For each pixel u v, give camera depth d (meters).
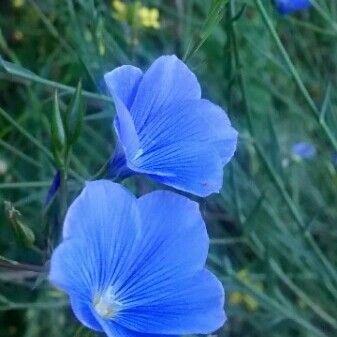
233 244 0.17
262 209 0.16
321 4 0.18
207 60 0.17
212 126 0.08
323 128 0.13
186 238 0.08
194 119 0.08
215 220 0.17
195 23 0.17
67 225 0.07
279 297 0.15
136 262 0.07
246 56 0.17
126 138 0.08
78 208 0.07
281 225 0.16
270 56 0.15
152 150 0.08
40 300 0.15
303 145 0.18
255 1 0.12
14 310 0.17
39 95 0.17
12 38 0.18
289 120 0.19
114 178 0.08
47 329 0.16
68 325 0.16
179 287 0.07
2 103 0.18
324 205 0.18
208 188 0.08
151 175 0.08
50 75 0.17
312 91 0.18
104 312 0.07
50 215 0.08
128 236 0.07
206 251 0.08
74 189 0.12
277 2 0.15
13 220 0.08
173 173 0.08
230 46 0.13
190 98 0.08
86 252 0.07
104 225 0.07
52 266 0.06
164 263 0.07
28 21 0.18
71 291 0.07
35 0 0.18
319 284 0.17
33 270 0.08
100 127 0.17
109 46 0.15
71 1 0.14
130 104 0.08
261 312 0.17
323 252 0.18
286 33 0.19
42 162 0.15
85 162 0.17
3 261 0.08
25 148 0.17
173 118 0.08
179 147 0.08
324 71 0.19
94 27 0.13
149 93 0.08
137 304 0.07
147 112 0.08
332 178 0.18
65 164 0.08
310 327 0.15
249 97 0.17
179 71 0.08
